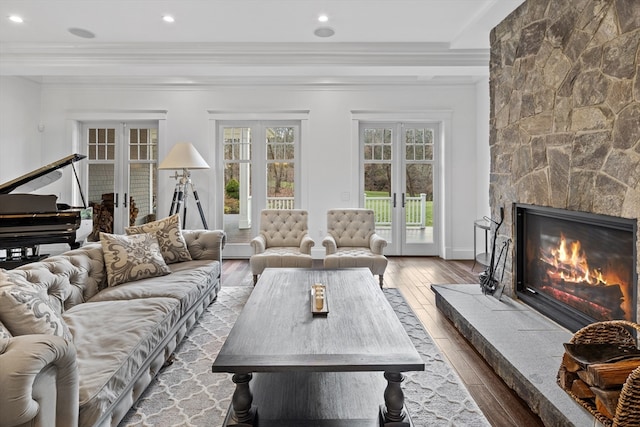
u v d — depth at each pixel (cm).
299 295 245
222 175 588
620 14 205
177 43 420
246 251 593
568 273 263
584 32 233
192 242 375
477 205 573
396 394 160
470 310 293
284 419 168
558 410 166
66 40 412
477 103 569
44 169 395
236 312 338
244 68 437
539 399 181
